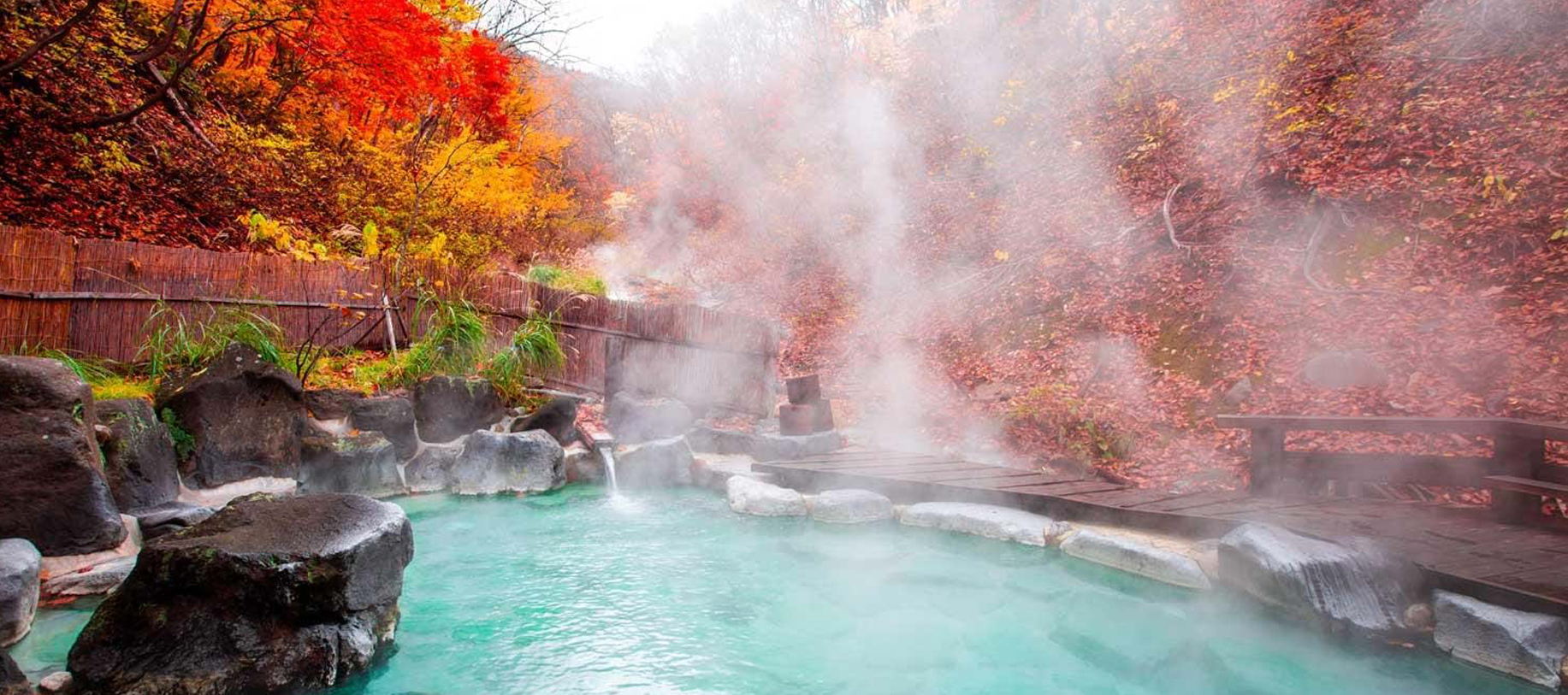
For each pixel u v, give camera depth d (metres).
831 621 4.07
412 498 6.15
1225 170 10.19
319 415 6.03
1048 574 4.71
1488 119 8.27
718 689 3.33
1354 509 4.84
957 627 4.03
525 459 6.44
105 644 2.96
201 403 5.13
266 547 3.07
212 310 6.58
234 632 2.99
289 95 11.76
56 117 8.19
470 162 11.84
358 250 9.53
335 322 7.63
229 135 10.20
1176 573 4.30
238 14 9.02
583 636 3.83
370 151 10.96
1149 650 3.77
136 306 6.09
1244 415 5.38
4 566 3.33
